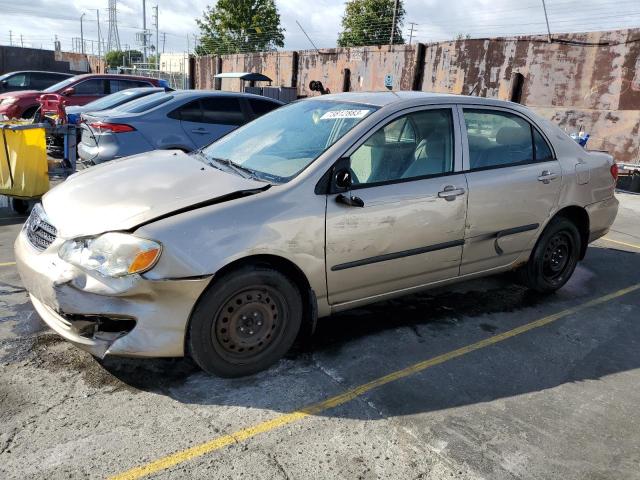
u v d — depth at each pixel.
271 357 3.16
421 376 3.22
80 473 2.29
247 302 2.99
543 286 4.52
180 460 2.40
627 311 4.41
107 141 6.97
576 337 3.88
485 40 14.13
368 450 2.54
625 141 11.59
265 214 2.96
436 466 2.45
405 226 3.45
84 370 3.08
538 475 2.44
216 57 26.11
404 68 16.62
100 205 2.97
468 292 4.64
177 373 3.11
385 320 3.98
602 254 6.07
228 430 2.63
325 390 3.02
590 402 3.05
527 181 4.07
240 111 8.12
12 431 2.53
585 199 4.53
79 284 2.73
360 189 3.31
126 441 2.51
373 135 3.41
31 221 3.24
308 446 2.54
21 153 6.29
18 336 3.42
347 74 18.67
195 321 2.85
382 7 38.00
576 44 12.29
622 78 11.55
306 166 3.23
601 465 2.53
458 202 3.67
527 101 13.39
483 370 3.34
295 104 4.26
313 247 3.11
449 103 3.84
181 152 4.07
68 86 12.29
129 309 2.72
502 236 4.02
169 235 2.73
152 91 9.56
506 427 2.77
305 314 3.33
